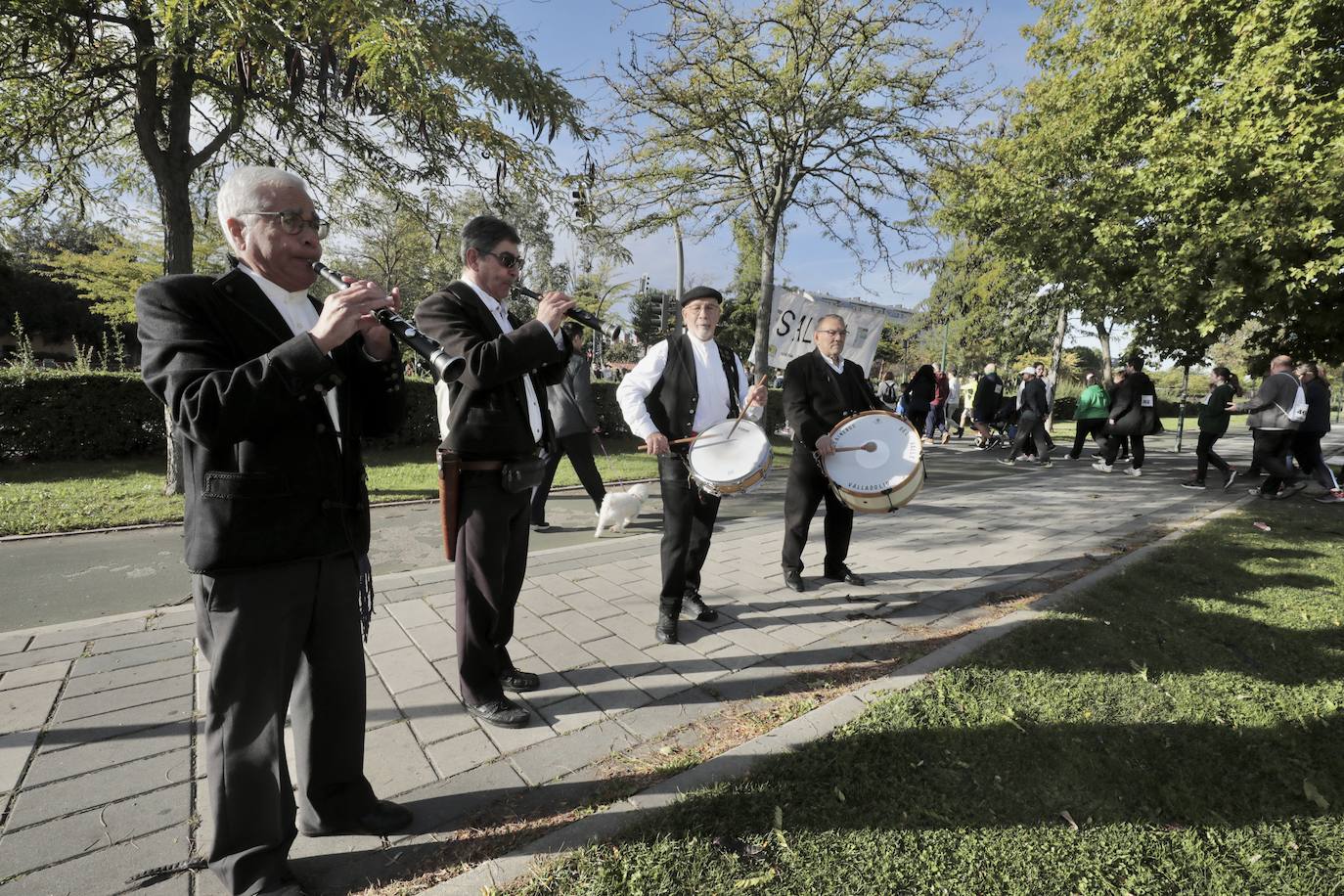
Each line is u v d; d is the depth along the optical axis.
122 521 5.53
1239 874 1.85
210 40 4.98
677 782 2.15
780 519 6.29
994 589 4.20
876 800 2.07
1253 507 6.95
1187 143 7.91
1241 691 2.84
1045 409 11.41
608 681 2.94
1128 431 9.80
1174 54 9.23
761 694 2.83
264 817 1.66
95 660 3.03
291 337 1.68
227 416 1.40
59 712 2.59
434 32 5.20
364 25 4.75
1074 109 11.16
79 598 3.96
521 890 1.71
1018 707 2.61
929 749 2.33
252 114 6.72
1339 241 6.59
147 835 1.94
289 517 1.60
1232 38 8.43
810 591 4.19
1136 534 5.68
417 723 2.56
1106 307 9.83
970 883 1.76
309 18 4.65
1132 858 1.88
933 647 3.30
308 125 6.82
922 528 5.92
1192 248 7.77
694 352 3.59
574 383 5.80
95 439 8.38
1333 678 2.99
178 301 1.51
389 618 3.59
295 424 1.62
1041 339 28.59
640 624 3.60
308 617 1.72
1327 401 7.77
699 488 3.46
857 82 10.28
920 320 27.69
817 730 2.45
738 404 3.70
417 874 1.80
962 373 29.69
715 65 10.01
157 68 5.25
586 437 5.95
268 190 1.59
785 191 11.13
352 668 1.87
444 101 5.45
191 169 6.27
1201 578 4.27
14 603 3.88
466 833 1.96
